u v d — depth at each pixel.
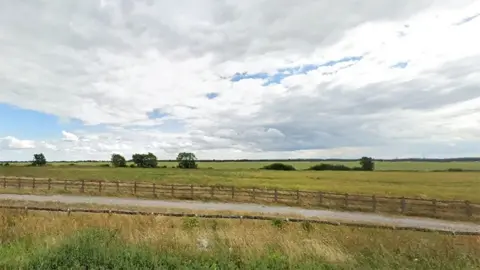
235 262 6.09
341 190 49.56
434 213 28.05
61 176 69.75
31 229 8.83
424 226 22.31
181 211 24.02
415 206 29.81
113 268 5.22
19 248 6.51
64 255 5.55
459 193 48.72
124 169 102.69
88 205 25.16
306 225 16.27
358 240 8.86
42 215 15.80
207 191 36.91
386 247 7.57
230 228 13.62
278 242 8.09
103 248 5.89
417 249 7.23
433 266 6.11
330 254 6.91
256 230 12.04
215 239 8.38
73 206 23.91
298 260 6.41
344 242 8.63
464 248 7.83
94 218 14.83
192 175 79.38
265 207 29.95
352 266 6.03
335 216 25.94
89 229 7.61
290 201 33.06
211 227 14.21
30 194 33.91
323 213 27.53
